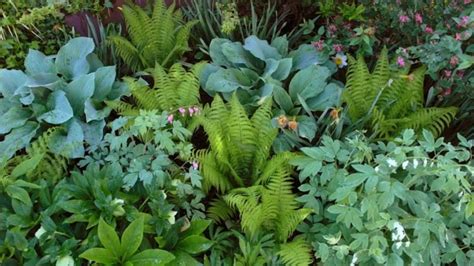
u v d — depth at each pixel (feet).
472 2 8.29
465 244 6.29
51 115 7.87
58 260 5.91
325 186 6.86
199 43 10.03
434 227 5.97
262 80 8.81
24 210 6.48
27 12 9.43
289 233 6.88
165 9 9.50
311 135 7.77
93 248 5.94
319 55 9.04
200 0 10.01
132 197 6.83
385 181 6.10
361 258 6.08
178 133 6.91
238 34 9.97
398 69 8.22
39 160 6.74
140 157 6.93
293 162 6.77
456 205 6.35
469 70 8.27
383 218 5.92
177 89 8.11
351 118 8.09
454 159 7.70
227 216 7.26
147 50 9.35
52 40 9.53
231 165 7.62
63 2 9.43
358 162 6.86
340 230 6.46
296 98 8.58
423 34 8.42
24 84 8.02
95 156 7.19
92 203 6.55
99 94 8.41
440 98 8.25
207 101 9.07
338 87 8.53
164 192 6.82
